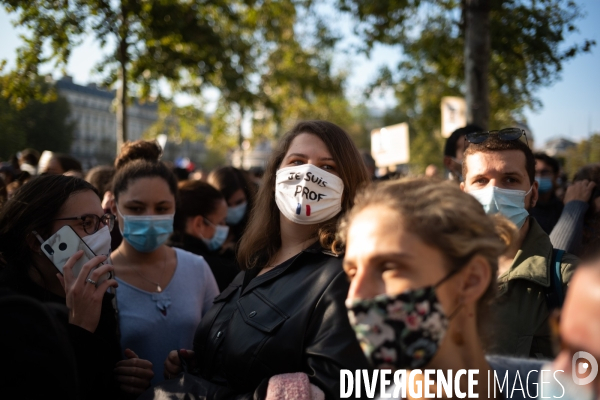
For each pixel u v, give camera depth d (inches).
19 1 316.2
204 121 653.9
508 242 59.2
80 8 339.9
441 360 52.7
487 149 106.6
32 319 65.1
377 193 53.2
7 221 91.4
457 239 49.6
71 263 88.0
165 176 125.8
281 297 82.1
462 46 393.7
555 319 39.9
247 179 199.3
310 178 90.0
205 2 414.6
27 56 329.4
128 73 396.8
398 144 376.8
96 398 86.5
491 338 79.5
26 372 62.4
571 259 95.9
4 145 469.1
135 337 115.8
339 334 73.7
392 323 49.0
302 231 93.4
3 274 88.1
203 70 429.7
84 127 1301.7
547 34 278.7
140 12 364.2
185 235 156.6
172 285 124.4
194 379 82.6
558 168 225.0
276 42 701.9
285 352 76.5
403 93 560.4
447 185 53.9
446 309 50.6
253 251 99.0
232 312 91.4
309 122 97.9
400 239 49.6
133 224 121.2
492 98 401.7
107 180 173.3
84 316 86.4
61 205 92.5
